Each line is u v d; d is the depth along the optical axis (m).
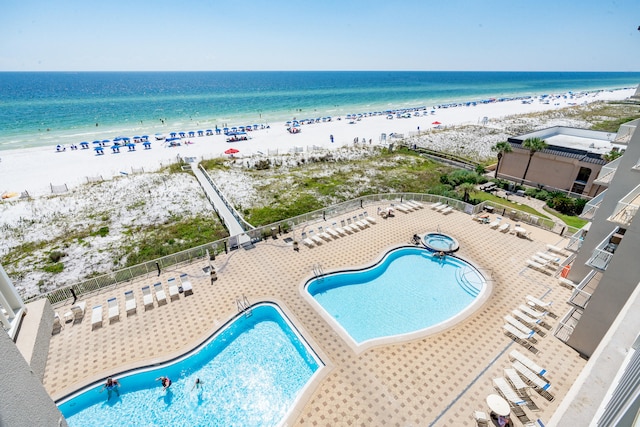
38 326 9.02
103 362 14.84
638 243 12.52
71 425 12.84
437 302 19.58
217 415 13.23
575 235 19.34
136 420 13.05
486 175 43.25
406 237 25.58
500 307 18.31
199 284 20.11
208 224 31.48
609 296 13.76
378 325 17.81
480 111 106.50
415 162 51.81
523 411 12.77
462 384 13.88
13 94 158.75
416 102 138.88
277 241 24.83
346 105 128.12
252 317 18.05
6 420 3.96
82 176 43.38
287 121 90.25
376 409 12.85
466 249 23.95
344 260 22.56
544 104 125.06
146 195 37.44
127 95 158.25
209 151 57.06
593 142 41.41
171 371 14.82
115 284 19.95
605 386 6.01
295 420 12.44
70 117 94.69
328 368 14.58
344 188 41.00
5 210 33.00
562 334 16.17
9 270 24.27
